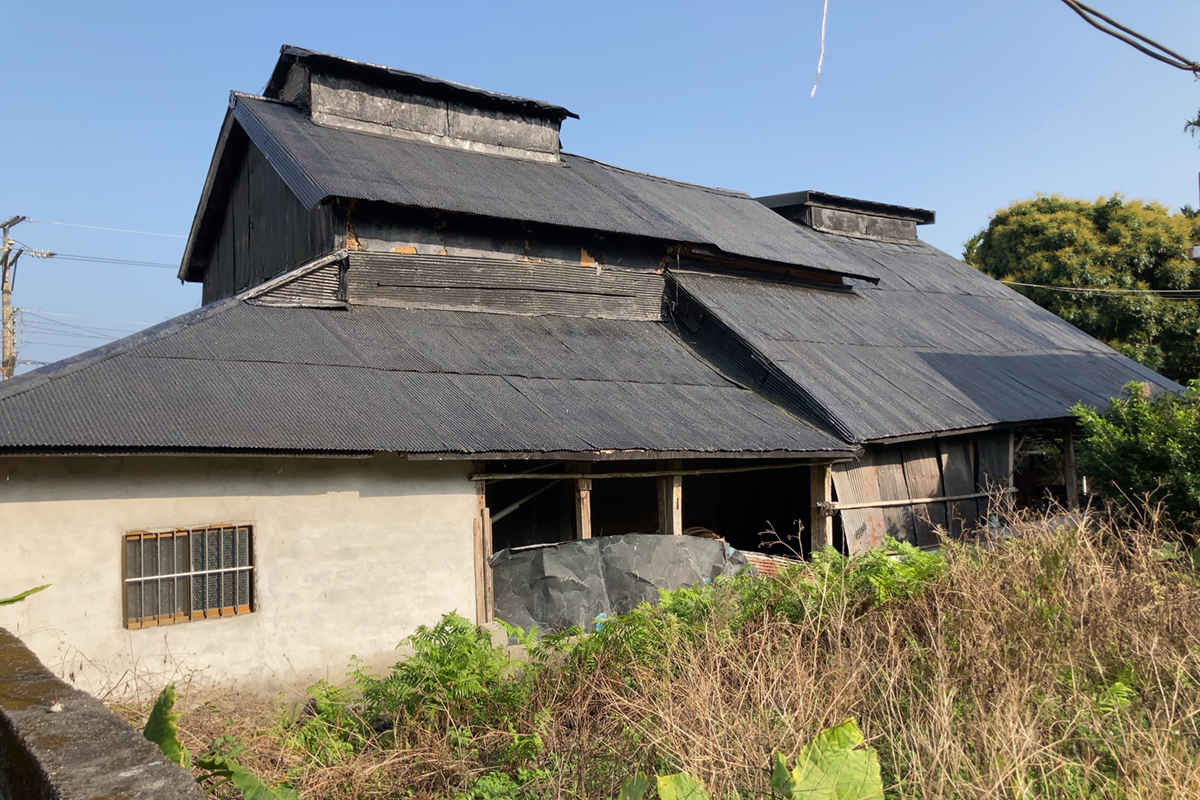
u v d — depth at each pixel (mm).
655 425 10070
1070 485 15305
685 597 7574
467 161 14203
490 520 9148
